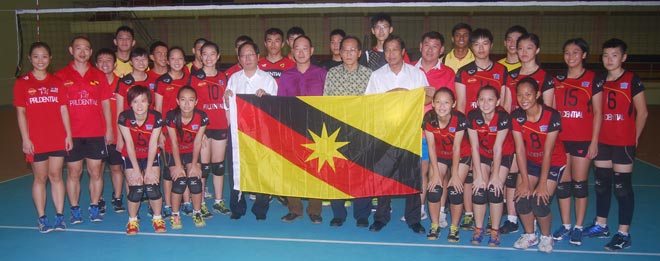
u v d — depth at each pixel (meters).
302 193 5.55
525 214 4.97
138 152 5.61
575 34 20.44
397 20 20.39
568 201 5.22
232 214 6.05
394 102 5.33
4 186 7.60
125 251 5.00
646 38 20.42
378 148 5.39
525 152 4.88
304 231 5.62
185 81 6.07
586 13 20.20
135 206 5.48
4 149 10.90
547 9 20.16
